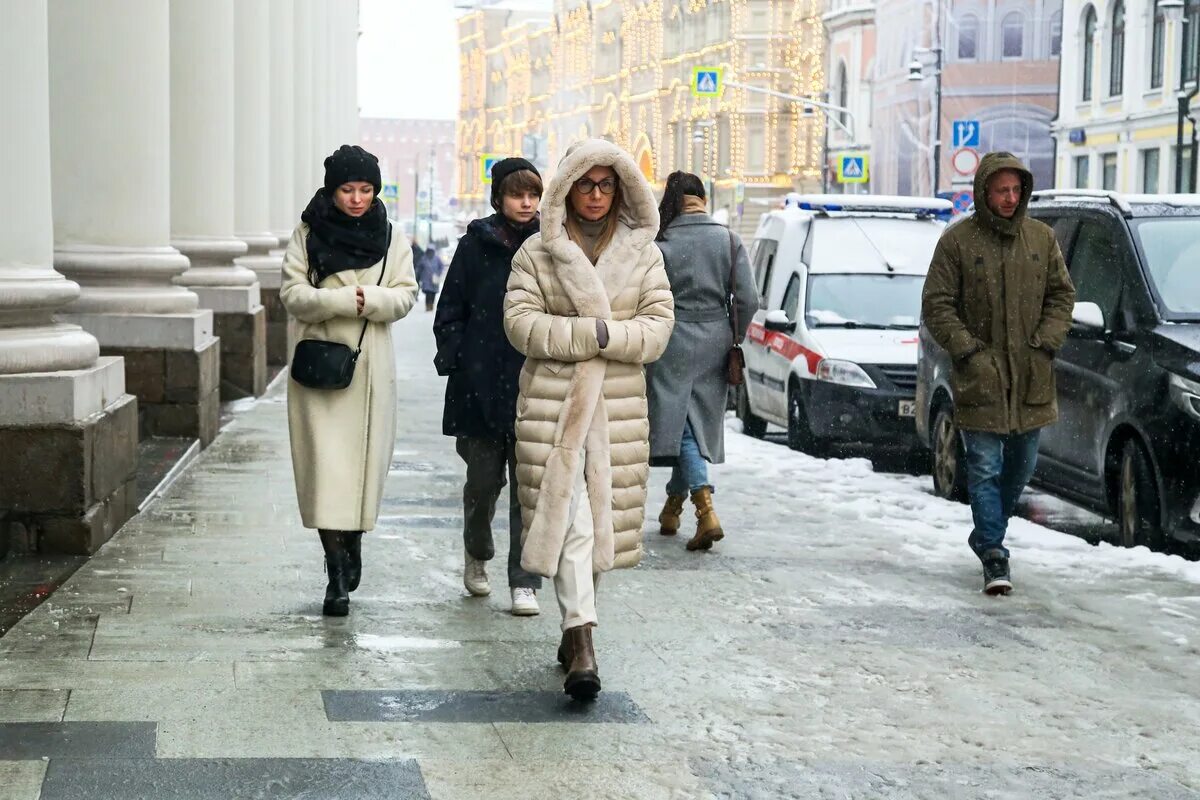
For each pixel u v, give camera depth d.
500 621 9.23
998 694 7.95
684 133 121.25
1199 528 11.77
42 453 10.58
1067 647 8.92
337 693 7.61
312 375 9.01
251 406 21.06
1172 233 13.15
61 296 10.97
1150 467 12.13
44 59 11.12
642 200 7.75
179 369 16.03
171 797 6.10
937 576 10.88
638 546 7.81
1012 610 9.83
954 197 38.75
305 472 9.20
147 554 10.84
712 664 8.40
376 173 9.18
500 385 9.36
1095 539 13.55
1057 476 13.45
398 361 33.69
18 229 10.87
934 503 14.23
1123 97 57.03
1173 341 12.20
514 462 9.24
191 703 7.34
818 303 19.95
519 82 175.75
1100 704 7.81
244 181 27.22
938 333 10.42
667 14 123.94
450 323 9.38
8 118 10.86
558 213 7.64
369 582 10.23
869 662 8.52
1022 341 10.37
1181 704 7.83
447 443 18.34
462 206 197.75
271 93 31.28
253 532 11.74
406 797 6.22
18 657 8.10
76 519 10.68
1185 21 52.97
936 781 6.61
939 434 15.56
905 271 20.28
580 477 7.65
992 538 10.39
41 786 6.18
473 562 9.88
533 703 7.57
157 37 15.62
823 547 12.00
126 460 11.91
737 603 9.93
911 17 69.00
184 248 21.36
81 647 8.31
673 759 6.80
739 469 16.66
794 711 7.56
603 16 142.75
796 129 106.75
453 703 7.52
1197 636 9.20
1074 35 60.47
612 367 7.70
